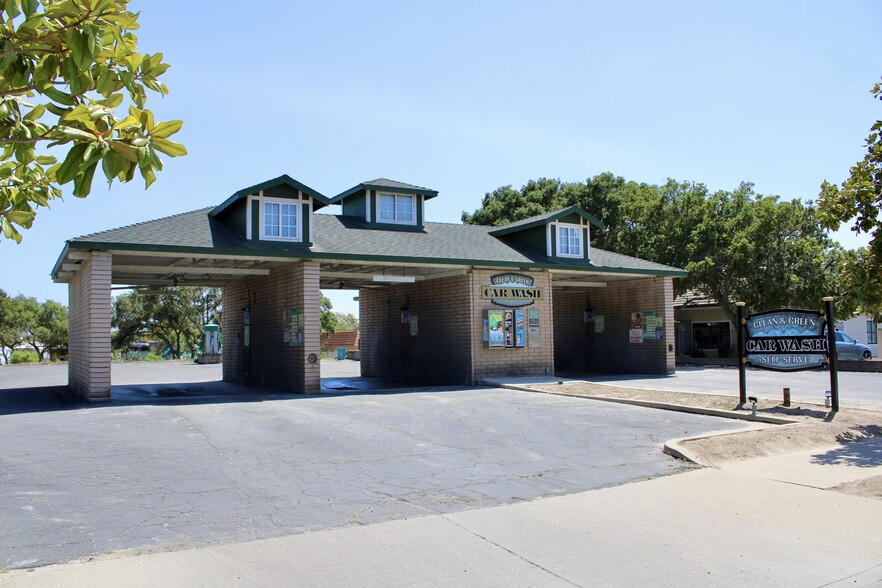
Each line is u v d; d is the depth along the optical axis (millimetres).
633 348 23641
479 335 19297
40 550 5332
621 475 8000
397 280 17828
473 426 11250
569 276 23125
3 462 8320
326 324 70812
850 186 10875
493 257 19750
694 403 13422
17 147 3111
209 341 41281
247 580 4766
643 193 33281
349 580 4793
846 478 7742
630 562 5180
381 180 22250
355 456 8930
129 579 4750
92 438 9859
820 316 12164
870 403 13922
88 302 14656
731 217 28672
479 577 4875
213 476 7762
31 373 29609
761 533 5855
